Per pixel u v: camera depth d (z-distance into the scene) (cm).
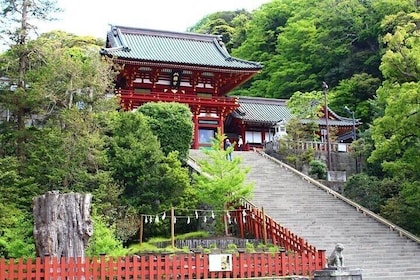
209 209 2634
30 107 2536
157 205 2570
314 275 1839
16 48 2462
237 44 8456
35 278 1599
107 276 1667
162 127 3145
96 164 2494
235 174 2488
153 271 1714
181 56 4894
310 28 6894
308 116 4569
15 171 2278
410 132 2638
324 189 3159
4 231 2100
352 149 4166
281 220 2653
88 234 1761
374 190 3288
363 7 6744
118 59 4456
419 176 2923
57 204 1742
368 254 2356
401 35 2766
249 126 5272
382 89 2852
